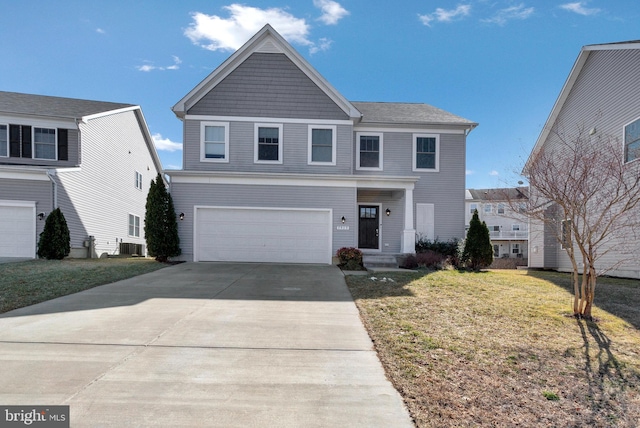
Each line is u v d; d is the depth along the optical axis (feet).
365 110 52.95
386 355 13.55
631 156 34.14
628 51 35.63
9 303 20.54
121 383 10.96
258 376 11.64
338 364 12.70
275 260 41.98
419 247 45.24
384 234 48.65
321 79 45.32
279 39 45.14
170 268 35.63
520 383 11.53
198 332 15.85
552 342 15.30
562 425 9.27
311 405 9.91
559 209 24.59
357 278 30.96
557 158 27.27
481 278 32.22
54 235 42.65
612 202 19.45
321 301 22.39
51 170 43.60
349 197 42.63
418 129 48.73
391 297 23.40
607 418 9.65
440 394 10.66
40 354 13.14
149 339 14.87
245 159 44.93
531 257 53.52
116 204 61.11
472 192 116.67
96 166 54.44
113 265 36.52
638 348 14.73
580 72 43.34
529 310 20.43
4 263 37.47
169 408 9.59
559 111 47.50
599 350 14.43
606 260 38.42
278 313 19.38
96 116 53.78
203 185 41.88
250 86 45.39
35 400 9.89
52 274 29.81
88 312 18.95
